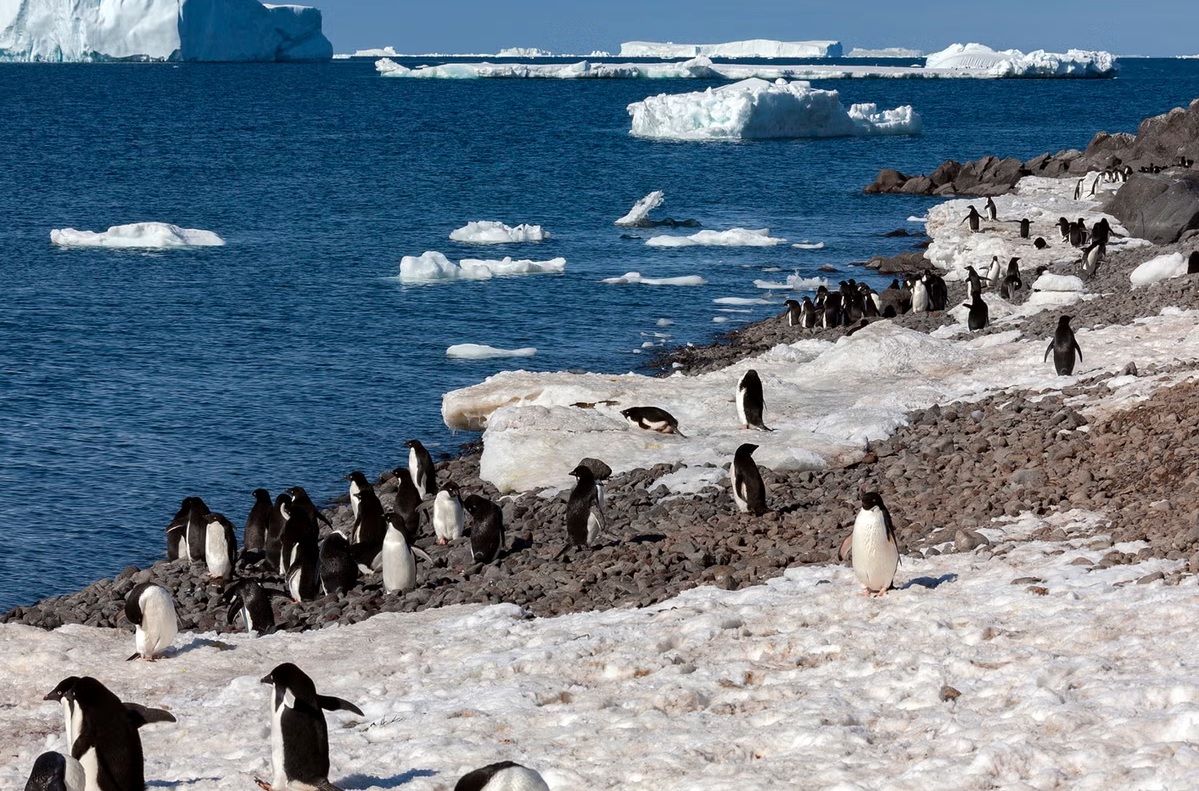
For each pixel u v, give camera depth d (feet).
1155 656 89.86
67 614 171.53
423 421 293.64
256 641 134.41
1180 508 133.18
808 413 227.81
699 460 201.05
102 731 75.82
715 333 392.88
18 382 323.98
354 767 85.76
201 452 269.64
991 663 94.27
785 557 144.25
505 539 176.24
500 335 389.60
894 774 74.64
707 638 112.27
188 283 472.44
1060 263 434.30
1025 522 143.02
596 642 114.52
